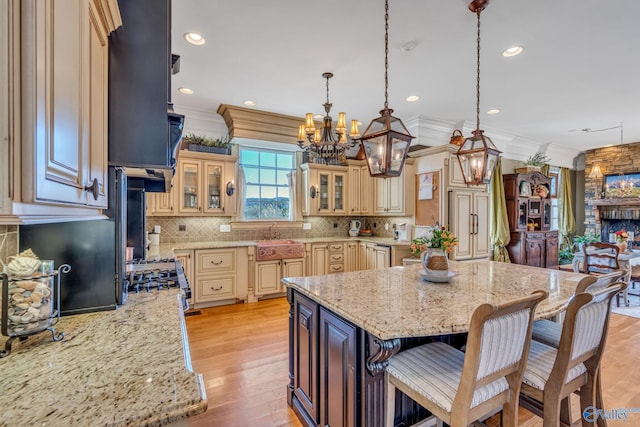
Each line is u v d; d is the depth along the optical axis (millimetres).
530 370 1417
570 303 1294
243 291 4281
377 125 2053
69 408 700
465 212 4375
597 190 7023
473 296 1666
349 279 2094
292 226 5195
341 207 5371
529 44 2676
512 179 5914
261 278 4375
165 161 1351
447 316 1345
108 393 759
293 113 4473
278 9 2205
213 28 2432
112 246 1378
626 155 6578
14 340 1040
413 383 1276
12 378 823
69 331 1141
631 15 2268
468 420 1117
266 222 4953
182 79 3357
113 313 1336
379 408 1408
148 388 782
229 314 3840
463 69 3129
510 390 1254
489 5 2160
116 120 1297
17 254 1186
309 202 5066
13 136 571
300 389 1940
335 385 1572
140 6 1337
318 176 5133
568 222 7273
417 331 1205
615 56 2885
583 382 1529
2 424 641
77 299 1317
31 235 1242
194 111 4363
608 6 2164
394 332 1187
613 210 6699
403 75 3266
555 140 6293
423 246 2145
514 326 1158
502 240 5750
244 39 2586
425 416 1736
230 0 2107
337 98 3898
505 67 3096
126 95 1309
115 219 1381
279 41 2619
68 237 1303
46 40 640
